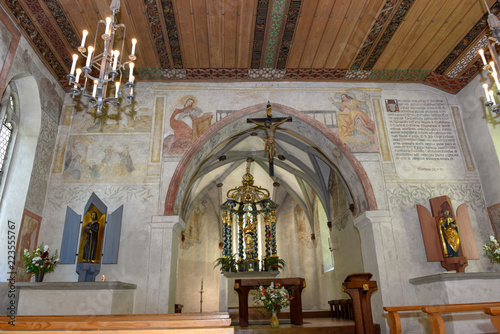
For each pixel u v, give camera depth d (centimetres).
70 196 955
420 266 929
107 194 959
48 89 960
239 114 1055
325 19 866
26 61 857
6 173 865
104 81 563
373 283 798
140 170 986
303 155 1552
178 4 813
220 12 838
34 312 723
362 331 764
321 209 1859
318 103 1083
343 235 1406
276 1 812
